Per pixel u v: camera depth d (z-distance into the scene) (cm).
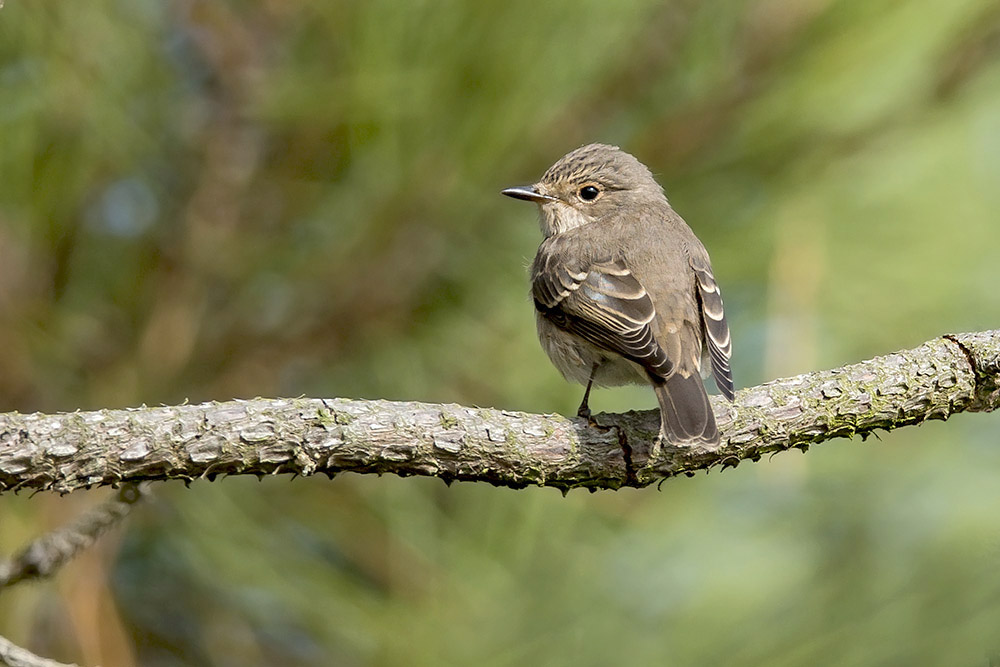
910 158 1040
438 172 968
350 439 779
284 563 1005
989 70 1010
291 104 962
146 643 1102
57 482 733
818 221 1009
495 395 1023
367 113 957
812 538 1050
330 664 1068
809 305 988
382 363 1016
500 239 1029
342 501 1038
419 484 1022
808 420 877
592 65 977
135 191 999
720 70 992
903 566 1000
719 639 959
